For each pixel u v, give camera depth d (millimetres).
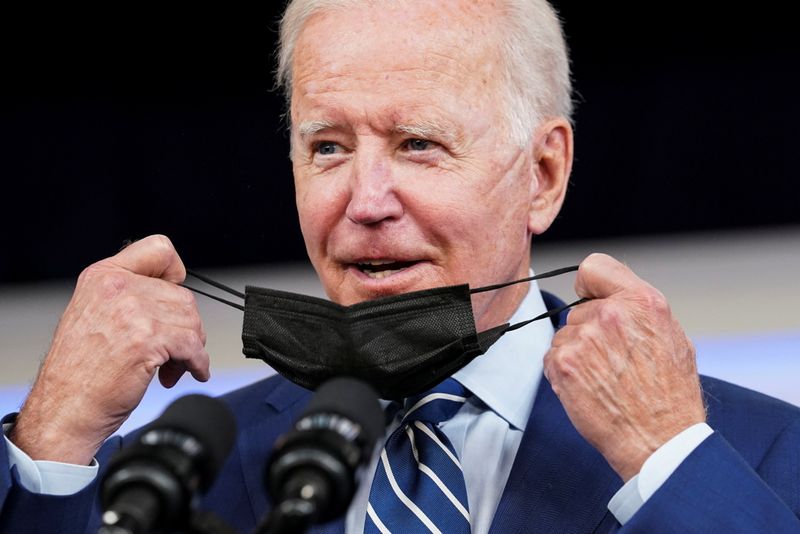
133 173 20219
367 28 6328
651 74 20594
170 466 3910
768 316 16688
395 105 6223
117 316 6398
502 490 6461
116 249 20391
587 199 20594
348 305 6473
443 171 6316
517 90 6555
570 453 6363
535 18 6746
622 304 6004
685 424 5848
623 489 5801
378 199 6211
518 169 6578
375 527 6188
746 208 20969
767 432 6488
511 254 6621
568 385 5992
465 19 6398
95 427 6359
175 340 6445
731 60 20703
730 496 5578
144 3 20047
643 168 20688
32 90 20266
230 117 20000
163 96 20094
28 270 20641
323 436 3887
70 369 6395
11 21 20156
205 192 19797
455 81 6305
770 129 20859
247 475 6895
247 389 7652
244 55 19984
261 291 6438
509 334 6793
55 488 6270
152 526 3805
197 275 6668
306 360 6316
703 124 20797
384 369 6168
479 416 6676
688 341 6094
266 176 19406
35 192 20469
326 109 6320
